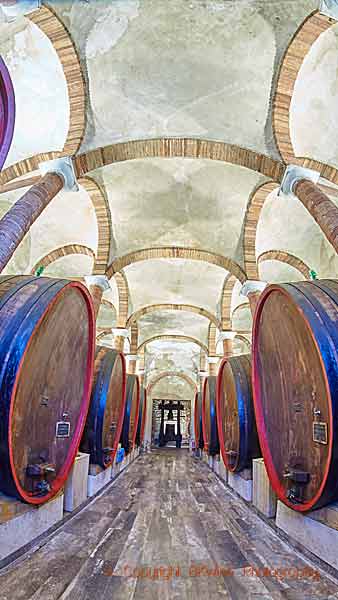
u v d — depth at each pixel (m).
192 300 16.69
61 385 4.70
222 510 6.09
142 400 15.18
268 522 5.23
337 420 3.32
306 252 11.93
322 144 8.15
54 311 4.17
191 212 11.20
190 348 23.08
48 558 3.87
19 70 7.62
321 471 3.65
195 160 9.57
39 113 8.33
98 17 6.57
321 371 3.61
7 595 3.07
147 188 10.48
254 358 5.40
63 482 4.77
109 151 8.11
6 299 3.85
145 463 12.48
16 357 3.45
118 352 7.69
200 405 14.09
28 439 3.95
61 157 7.45
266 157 7.85
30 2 5.52
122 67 7.30
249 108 7.60
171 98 7.67
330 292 4.02
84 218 11.45
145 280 15.57
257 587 3.32
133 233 11.77
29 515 4.11
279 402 4.71
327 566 3.65
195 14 6.61
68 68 7.18
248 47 6.95
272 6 6.33
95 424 6.75
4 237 5.61
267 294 4.89
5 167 8.83
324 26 6.30
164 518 5.53
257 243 11.62
